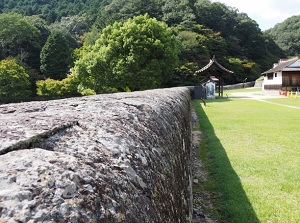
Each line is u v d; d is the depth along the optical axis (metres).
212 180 6.54
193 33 70.12
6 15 69.31
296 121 15.25
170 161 2.44
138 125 2.15
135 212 1.24
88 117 1.84
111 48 31.47
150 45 32.34
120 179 1.27
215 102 27.80
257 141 10.41
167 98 5.07
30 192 0.87
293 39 118.56
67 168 1.05
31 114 1.78
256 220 4.74
